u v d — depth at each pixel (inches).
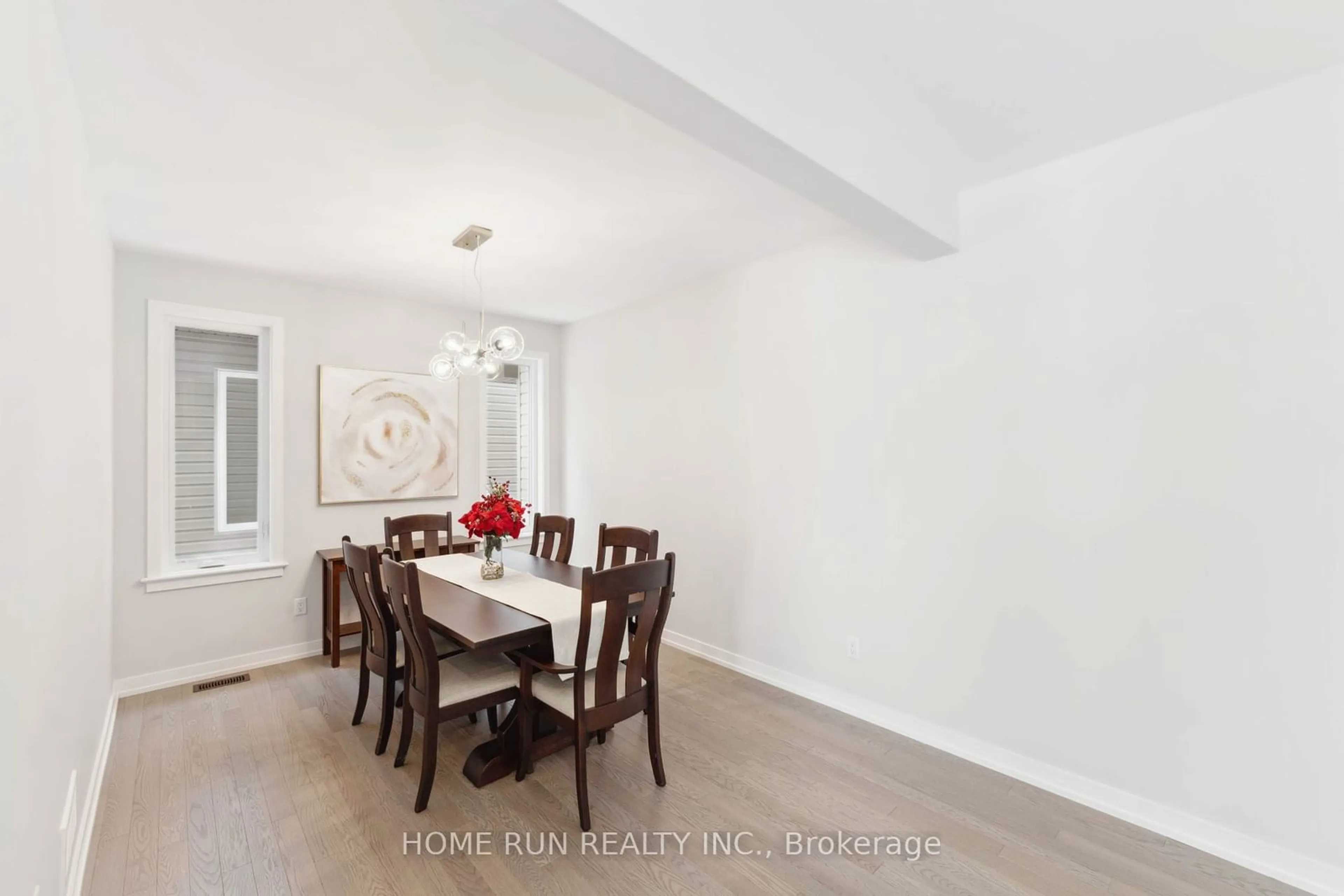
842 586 123.4
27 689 48.9
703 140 67.0
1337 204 71.4
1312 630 72.9
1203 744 80.5
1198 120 81.0
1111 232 88.4
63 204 64.8
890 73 74.4
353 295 160.6
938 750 107.0
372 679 136.9
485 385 187.0
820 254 127.0
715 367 150.8
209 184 98.2
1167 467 83.4
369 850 78.6
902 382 113.2
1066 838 82.8
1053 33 66.3
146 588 129.9
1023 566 97.4
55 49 59.5
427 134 83.9
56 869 60.9
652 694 93.9
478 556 146.0
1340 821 70.9
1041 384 95.3
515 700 98.6
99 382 99.0
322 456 153.9
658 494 167.9
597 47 52.4
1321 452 72.3
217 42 64.5
